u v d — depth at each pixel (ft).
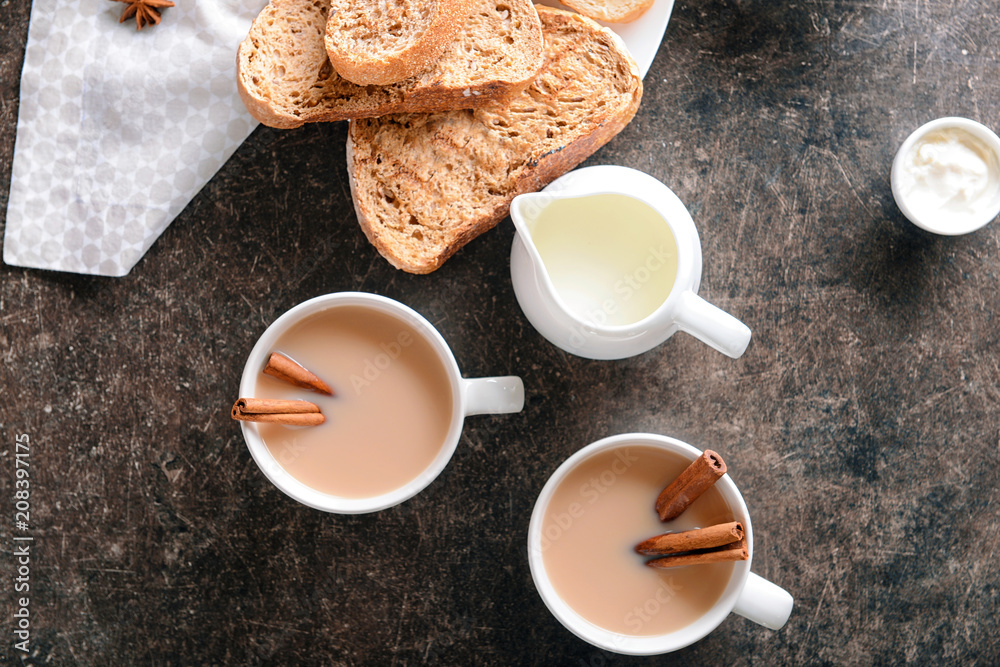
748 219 1.92
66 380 1.90
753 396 1.92
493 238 1.91
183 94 1.86
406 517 1.91
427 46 1.73
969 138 1.87
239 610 1.91
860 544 1.93
